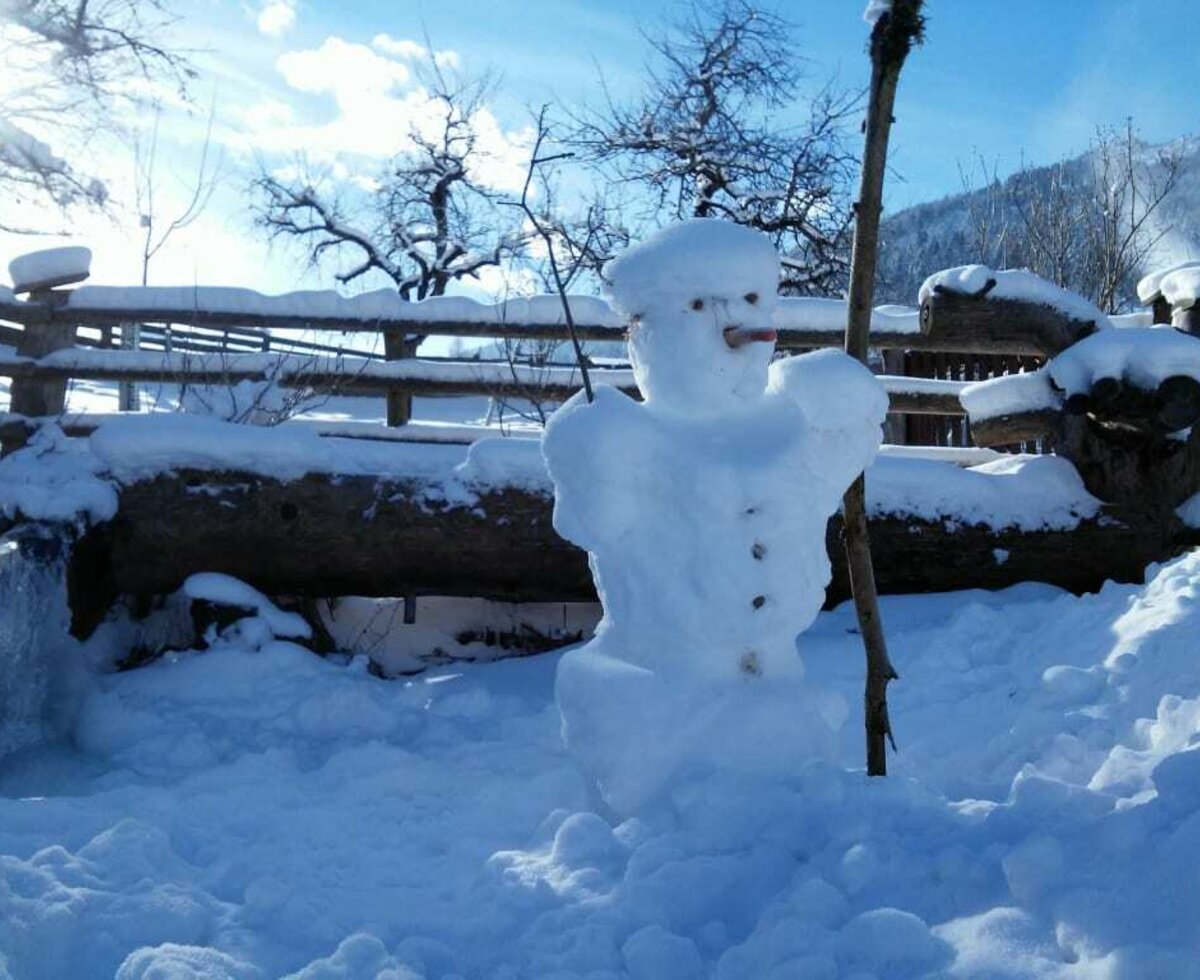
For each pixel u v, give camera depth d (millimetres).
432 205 29422
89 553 7090
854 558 3814
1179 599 5469
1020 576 7344
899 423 10664
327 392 8508
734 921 2881
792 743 3703
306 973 2688
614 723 3691
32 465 7195
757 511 3707
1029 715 4684
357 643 7812
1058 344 7676
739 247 3895
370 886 3467
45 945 2922
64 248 8570
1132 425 7152
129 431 7195
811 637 6668
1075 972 2316
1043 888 2578
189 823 4039
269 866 3549
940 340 7914
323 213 29625
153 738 5980
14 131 14891
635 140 21406
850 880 2834
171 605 7617
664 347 3916
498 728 5938
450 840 4012
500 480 7223
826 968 2463
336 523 7180
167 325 9281
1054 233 18484
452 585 7430
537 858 3441
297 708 6207
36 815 3820
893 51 3670
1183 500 7246
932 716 5219
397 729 6113
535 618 8008
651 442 3785
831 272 21562
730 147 21984
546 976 2662
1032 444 9414
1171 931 2326
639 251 3965
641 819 3545
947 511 7254
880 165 3742
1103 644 5492
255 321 8570
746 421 3869
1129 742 4234
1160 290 8320
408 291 29609
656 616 3758
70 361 8570
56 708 6492
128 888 3236
